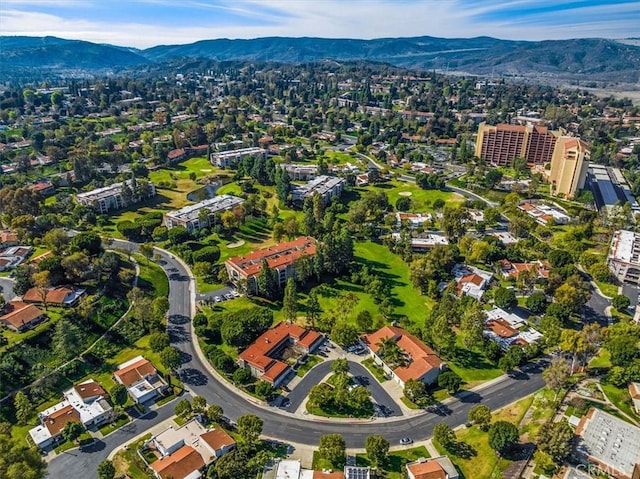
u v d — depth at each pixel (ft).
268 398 517.96
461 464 439.22
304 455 450.71
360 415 501.56
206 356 589.73
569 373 556.10
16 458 379.35
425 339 615.16
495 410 506.48
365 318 625.41
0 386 522.06
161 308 645.10
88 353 587.27
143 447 454.40
